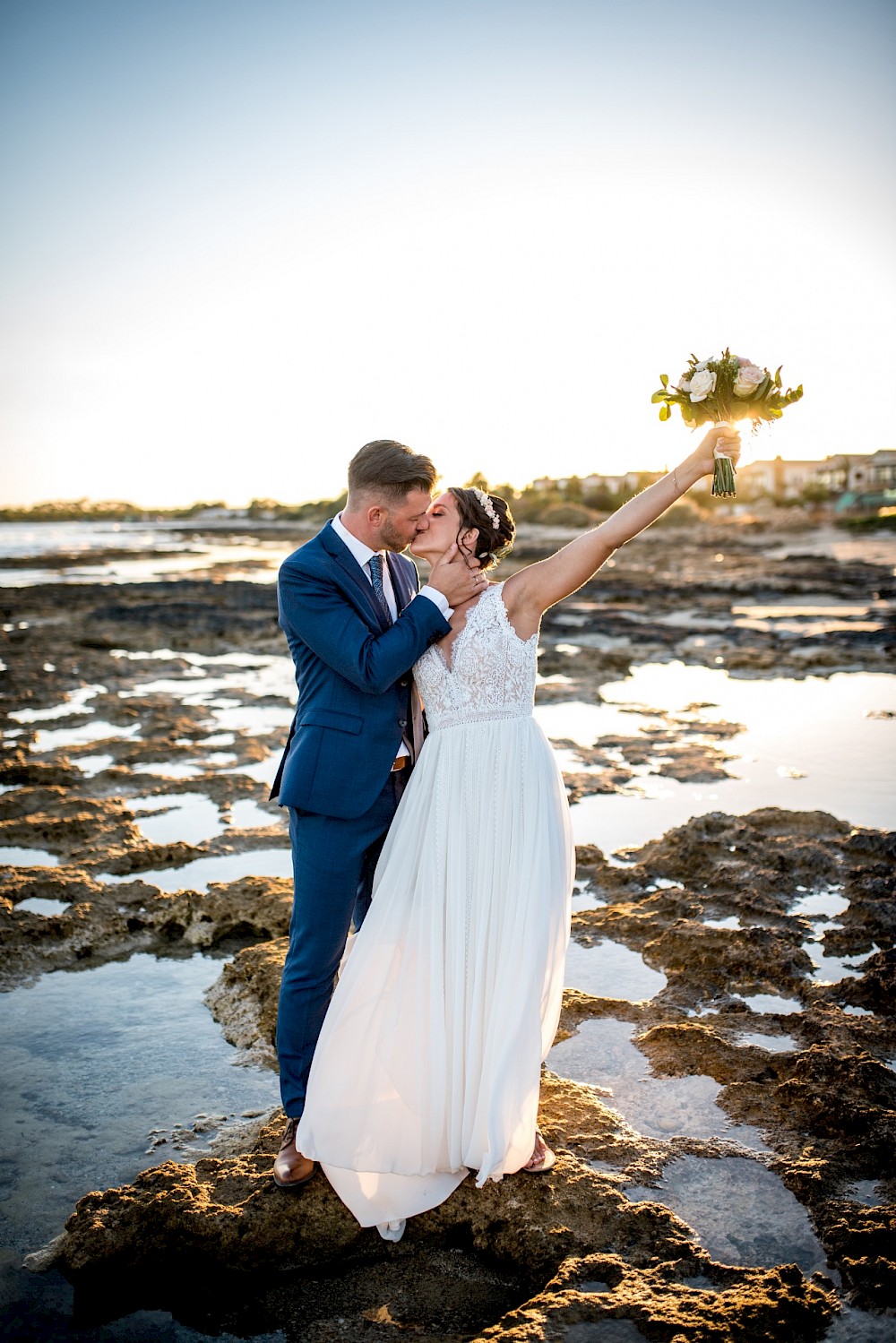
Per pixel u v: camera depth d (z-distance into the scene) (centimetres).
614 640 1577
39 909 514
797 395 294
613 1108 331
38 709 1070
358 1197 276
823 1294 242
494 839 279
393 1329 249
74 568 4131
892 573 2788
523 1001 272
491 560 294
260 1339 248
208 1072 366
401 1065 278
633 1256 260
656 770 778
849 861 554
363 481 283
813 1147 305
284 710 1045
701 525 6556
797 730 907
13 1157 315
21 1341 248
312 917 294
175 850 592
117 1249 269
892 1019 384
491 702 280
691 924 470
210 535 10544
